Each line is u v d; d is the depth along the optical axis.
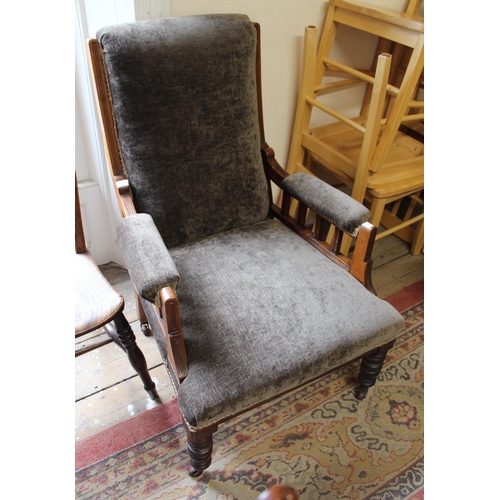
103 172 1.47
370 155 1.43
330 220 1.16
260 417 1.31
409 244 1.99
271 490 0.41
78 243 1.13
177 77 1.08
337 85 1.60
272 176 1.35
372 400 1.38
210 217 1.26
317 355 0.97
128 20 1.19
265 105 1.60
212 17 1.10
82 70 1.26
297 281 1.10
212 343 0.95
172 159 1.15
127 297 1.62
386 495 1.16
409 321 1.64
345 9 1.40
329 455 1.23
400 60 1.75
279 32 1.44
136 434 1.24
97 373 1.38
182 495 1.13
